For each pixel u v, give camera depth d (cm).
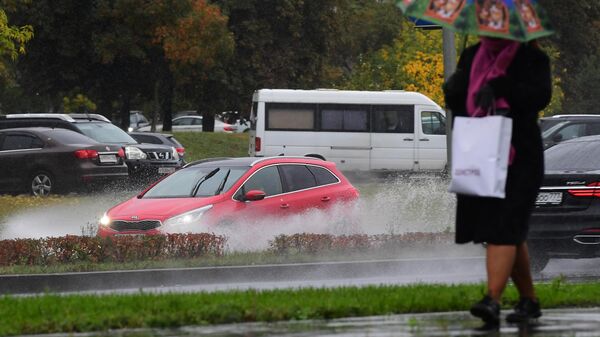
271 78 13800
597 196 3541
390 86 11919
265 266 3662
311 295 2227
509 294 2194
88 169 6894
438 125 9681
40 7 12512
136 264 3669
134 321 1894
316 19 14062
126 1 12031
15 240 3806
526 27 1727
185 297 2225
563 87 15575
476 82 1814
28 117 7638
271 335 1719
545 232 3581
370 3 18000
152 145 8012
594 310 2053
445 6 1747
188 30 11975
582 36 15962
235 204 4275
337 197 4559
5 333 1869
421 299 2075
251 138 9881
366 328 1778
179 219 4156
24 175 6938
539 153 1805
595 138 3800
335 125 9656
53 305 2191
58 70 13075
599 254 3566
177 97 14300
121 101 15012
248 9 13612
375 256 3988
